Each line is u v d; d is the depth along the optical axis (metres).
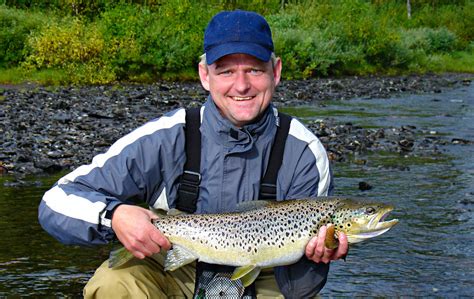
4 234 2.55
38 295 1.98
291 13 14.06
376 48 12.96
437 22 20.47
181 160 1.49
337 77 11.75
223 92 1.46
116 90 8.47
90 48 9.55
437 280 2.18
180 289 1.55
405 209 3.03
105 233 1.43
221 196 1.48
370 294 2.05
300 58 11.48
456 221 2.84
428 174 3.82
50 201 1.46
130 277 1.45
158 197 1.53
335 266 2.29
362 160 4.16
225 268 1.51
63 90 8.28
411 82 11.03
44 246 2.42
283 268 1.49
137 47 9.82
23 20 10.27
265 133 1.49
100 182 1.47
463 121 6.23
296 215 1.42
